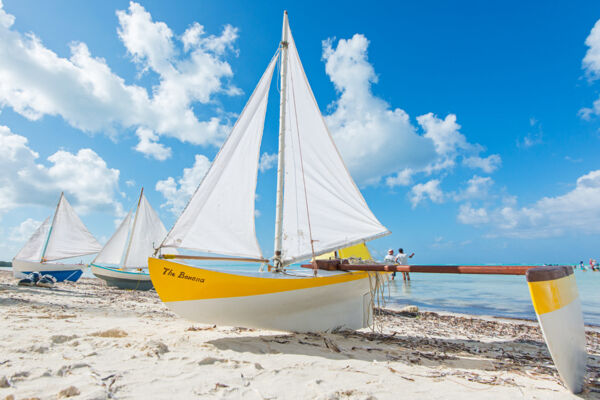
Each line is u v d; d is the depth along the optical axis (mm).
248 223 5930
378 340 5496
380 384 3055
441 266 4504
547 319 3217
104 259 20875
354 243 6523
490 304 14094
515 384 3426
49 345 3590
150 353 3508
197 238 5371
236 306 4578
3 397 2193
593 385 3535
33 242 20938
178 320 6629
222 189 5719
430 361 4285
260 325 4941
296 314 5137
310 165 6617
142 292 16000
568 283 3721
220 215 5645
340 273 5586
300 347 4375
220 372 3059
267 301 4691
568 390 3305
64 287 14961
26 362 2963
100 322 5656
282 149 6477
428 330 7746
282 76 6848
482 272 4113
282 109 6707
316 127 6805
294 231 6207
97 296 11758
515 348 5969
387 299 15688
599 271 42562
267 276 4750
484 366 4238
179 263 4379
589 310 12047
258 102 6219
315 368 3420
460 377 3559
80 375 2727
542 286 3273
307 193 6473
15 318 5312
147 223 21031
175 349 3834
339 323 5656
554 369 4277
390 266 5129
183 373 2959
